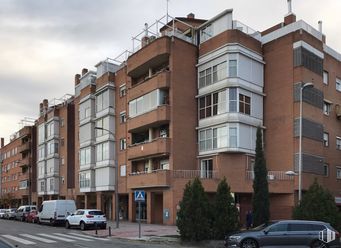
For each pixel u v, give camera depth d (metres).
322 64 39.91
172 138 37.66
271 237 19.17
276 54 38.72
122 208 48.09
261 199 28.08
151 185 37.62
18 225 42.47
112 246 21.80
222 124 36.66
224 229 24.30
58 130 67.75
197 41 41.25
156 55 39.38
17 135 95.50
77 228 35.88
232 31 37.16
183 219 24.14
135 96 42.75
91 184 52.25
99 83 52.22
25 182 85.94
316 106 38.41
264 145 38.41
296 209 26.53
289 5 40.22
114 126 49.66
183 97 38.88
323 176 38.88
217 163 36.66
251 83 37.88
